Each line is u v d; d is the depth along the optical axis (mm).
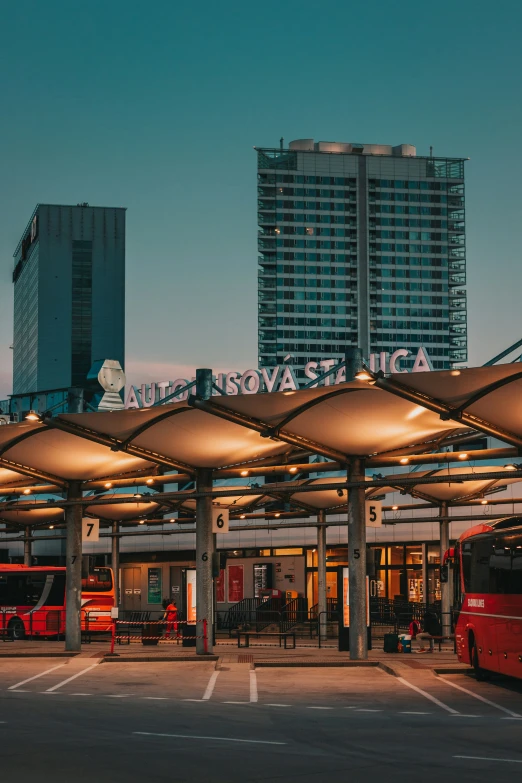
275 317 195375
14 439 32906
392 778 12430
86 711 19875
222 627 53094
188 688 24500
